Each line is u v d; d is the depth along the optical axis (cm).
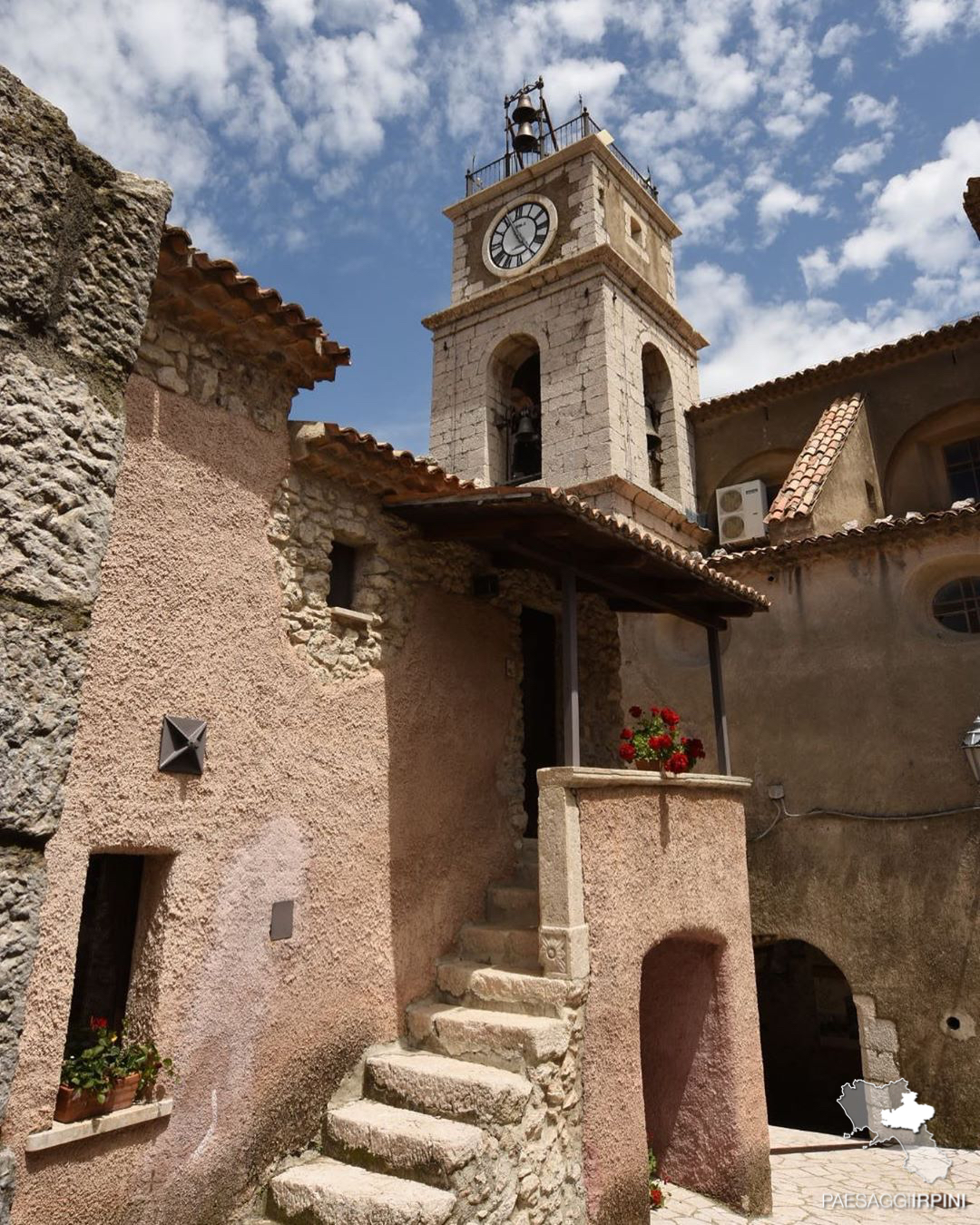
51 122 201
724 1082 709
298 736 527
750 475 1582
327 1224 438
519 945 604
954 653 961
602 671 900
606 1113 555
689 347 1794
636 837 636
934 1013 884
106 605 426
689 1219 656
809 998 1288
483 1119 484
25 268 190
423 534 661
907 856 934
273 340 527
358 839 560
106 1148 391
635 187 1791
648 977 774
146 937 440
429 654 650
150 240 220
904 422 1386
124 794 421
